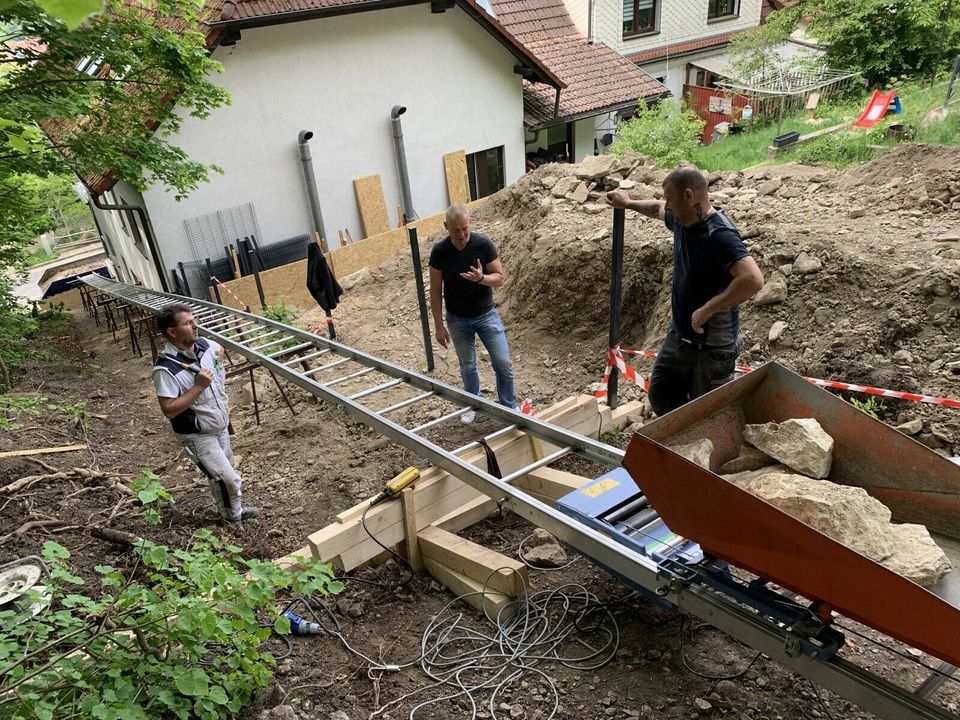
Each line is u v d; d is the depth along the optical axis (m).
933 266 5.13
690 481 2.67
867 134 10.91
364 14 14.80
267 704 3.35
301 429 6.78
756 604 2.73
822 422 3.18
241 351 6.98
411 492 4.36
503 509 4.84
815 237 6.06
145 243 14.92
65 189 20.61
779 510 2.41
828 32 18.20
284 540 4.98
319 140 15.15
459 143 17.42
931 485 2.85
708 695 3.18
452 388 5.27
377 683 3.49
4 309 12.45
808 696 3.14
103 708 2.64
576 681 3.38
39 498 5.59
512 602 3.87
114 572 3.25
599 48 20.53
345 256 14.85
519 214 9.65
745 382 3.28
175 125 9.96
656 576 3.02
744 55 20.64
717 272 3.76
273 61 14.05
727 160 13.26
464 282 5.59
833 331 5.31
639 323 7.26
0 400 7.32
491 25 16.17
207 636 2.88
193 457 4.98
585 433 5.52
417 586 4.28
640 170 8.95
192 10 9.04
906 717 2.31
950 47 16.75
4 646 2.83
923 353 4.85
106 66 10.00
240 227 14.59
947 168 6.62
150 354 11.38
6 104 7.10
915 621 2.21
